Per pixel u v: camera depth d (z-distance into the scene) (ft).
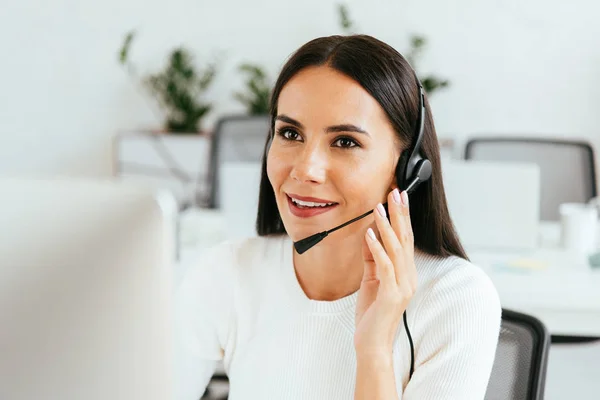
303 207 2.87
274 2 13.01
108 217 1.49
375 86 2.77
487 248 6.43
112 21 13.23
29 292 1.51
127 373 1.52
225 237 6.72
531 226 6.32
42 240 1.51
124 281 1.49
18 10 13.24
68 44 13.33
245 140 9.27
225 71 13.28
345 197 2.82
